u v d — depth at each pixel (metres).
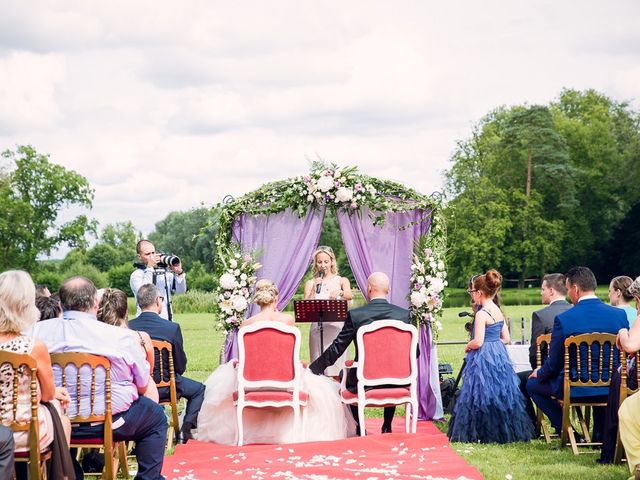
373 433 8.09
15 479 4.67
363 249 9.34
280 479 5.77
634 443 5.48
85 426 5.20
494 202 55.16
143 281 9.35
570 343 6.59
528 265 55.09
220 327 9.14
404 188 9.27
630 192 59.09
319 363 7.61
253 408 7.51
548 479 5.78
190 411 7.59
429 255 9.03
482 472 6.03
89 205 60.09
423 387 8.99
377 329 7.35
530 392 7.23
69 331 5.26
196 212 68.81
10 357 4.43
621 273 57.62
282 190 9.38
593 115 61.22
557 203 56.88
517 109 58.72
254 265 9.21
